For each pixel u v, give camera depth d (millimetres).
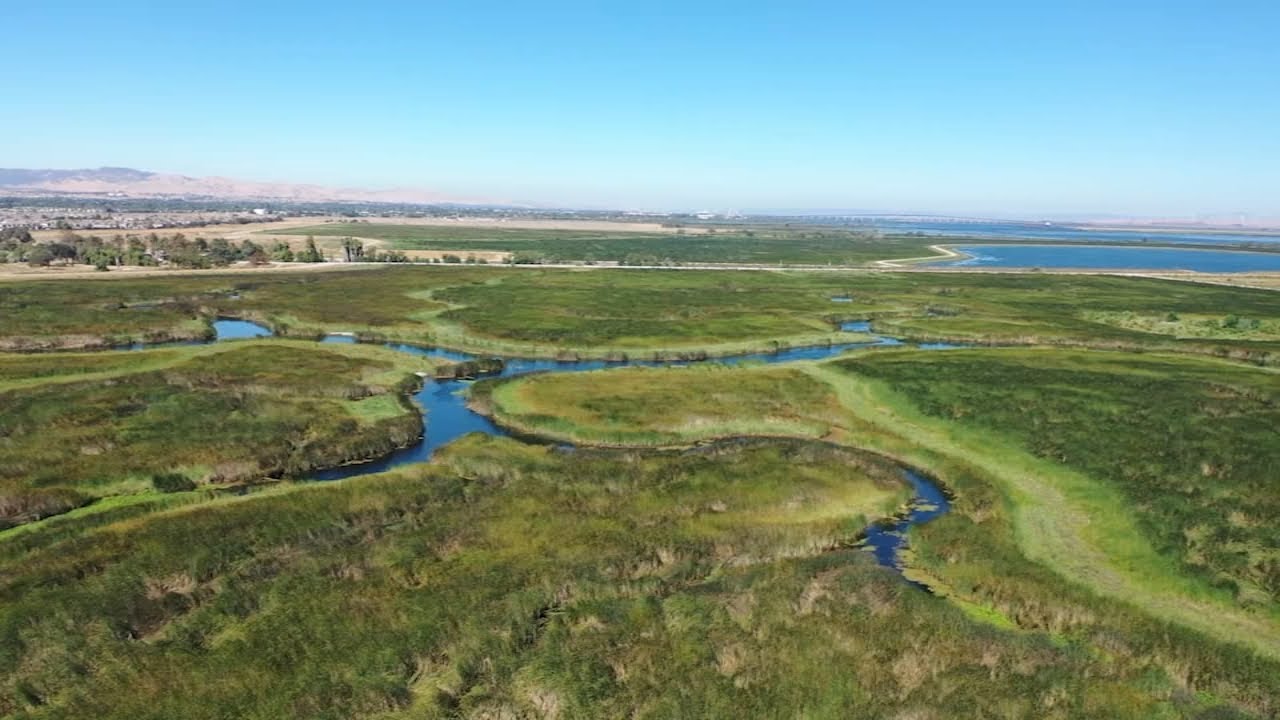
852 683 25297
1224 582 31547
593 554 33688
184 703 23484
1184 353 83375
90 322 87812
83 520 36219
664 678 25406
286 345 79000
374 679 24797
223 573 31828
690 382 65250
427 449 50062
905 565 34719
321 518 36875
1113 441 48188
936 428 53375
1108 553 35250
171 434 48844
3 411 52125
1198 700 24875
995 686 25172
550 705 24031
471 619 28219
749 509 39406
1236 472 42688
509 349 81500
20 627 27062
